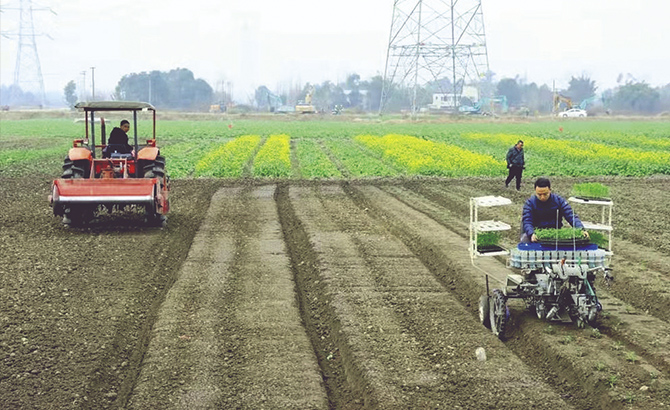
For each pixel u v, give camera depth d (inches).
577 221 453.1
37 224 796.6
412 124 3902.6
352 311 476.1
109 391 361.7
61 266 597.0
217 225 807.1
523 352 414.3
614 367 369.7
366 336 427.8
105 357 400.5
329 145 2181.3
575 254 438.6
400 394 346.6
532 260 438.3
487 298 448.1
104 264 608.4
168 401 342.6
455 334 430.6
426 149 1866.4
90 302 499.2
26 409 335.0
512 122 4160.9
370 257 637.3
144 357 400.5
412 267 601.6
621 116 4972.9
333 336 446.3
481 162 1483.8
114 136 797.9
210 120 4655.5
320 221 832.3
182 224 812.6
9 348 408.2
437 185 1222.9
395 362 386.6
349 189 1168.8
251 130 3125.0
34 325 447.2
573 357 382.9
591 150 1889.8
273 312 476.4
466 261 614.5
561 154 1760.6
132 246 681.0
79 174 775.1
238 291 527.5
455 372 372.2
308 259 644.1
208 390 353.1
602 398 342.6
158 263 621.3
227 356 398.6
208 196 1063.0
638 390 343.9
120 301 502.9
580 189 480.7
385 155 1701.5
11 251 652.7
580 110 5014.8
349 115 4913.9
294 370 378.6
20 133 2896.2
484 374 369.4
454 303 496.4
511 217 877.2
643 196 1074.1
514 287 451.2
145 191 736.3
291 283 550.9
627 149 1904.5
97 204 735.7
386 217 879.7
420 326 446.6
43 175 1349.7
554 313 435.2
